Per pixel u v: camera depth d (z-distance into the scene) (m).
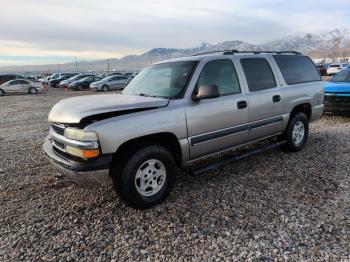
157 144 3.64
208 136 4.02
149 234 3.11
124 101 3.63
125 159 3.39
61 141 3.48
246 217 3.34
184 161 3.91
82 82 31.59
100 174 3.19
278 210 3.45
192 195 3.95
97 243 2.99
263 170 4.71
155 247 2.88
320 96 5.96
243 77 4.52
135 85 4.60
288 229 3.06
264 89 4.81
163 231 3.15
